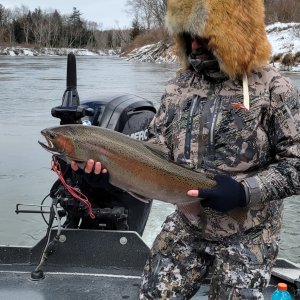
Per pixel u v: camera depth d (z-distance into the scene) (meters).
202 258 2.28
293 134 2.08
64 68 39.78
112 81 25.91
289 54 33.06
